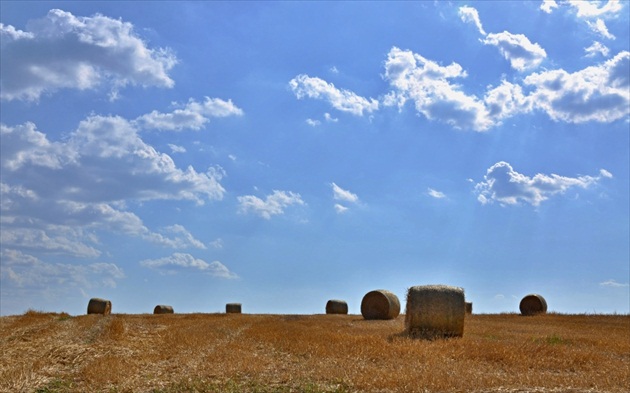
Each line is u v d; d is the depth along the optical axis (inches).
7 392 502.9
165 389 515.8
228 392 498.6
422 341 798.5
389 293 1446.9
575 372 592.7
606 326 1202.0
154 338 899.4
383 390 494.3
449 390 486.9
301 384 520.1
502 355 648.4
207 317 1375.5
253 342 804.6
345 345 713.6
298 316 1519.4
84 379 556.4
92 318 1253.1
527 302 1672.0
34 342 807.1
